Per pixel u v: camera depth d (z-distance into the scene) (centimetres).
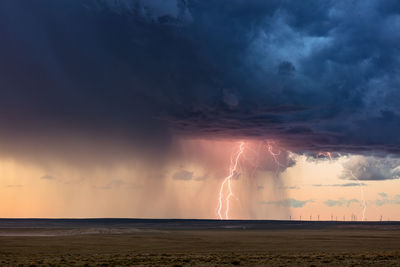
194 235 9212
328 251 5100
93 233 9756
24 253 4856
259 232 11350
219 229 14138
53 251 5134
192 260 3725
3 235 8769
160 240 7312
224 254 4503
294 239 7869
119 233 9906
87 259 3862
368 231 12762
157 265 3384
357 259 3775
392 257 3919
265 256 4072
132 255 4394
